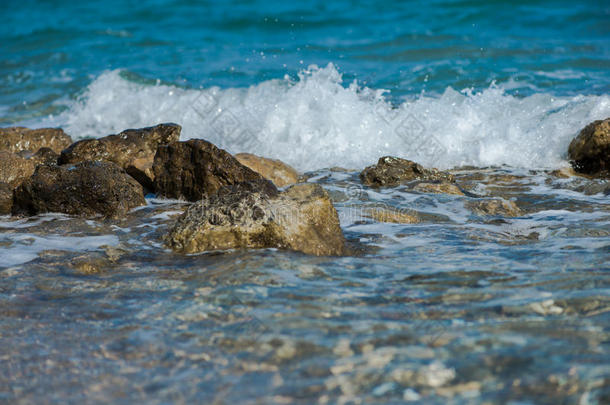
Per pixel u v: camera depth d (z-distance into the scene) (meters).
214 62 46.94
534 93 36.34
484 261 15.48
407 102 33.78
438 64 43.50
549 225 18.88
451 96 33.69
